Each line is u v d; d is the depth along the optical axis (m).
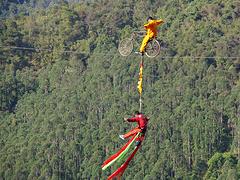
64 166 133.00
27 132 143.50
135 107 147.88
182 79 157.00
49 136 137.12
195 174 134.12
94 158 131.50
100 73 161.62
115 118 141.62
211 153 139.12
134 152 45.25
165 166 131.25
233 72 162.12
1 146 140.75
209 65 165.38
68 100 150.88
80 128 140.75
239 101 149.00
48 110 148.50
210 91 155.00
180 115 145.00
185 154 137.12
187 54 168.50
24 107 153.75
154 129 140.00
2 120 151.00
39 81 166.62
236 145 140.88
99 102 150.25
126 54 55.38
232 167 132.12
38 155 133.38
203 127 140.75
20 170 131.62
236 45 171.12
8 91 158.88
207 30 175.88
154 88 155.75
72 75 165.75
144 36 51.72
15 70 169.75
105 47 176.62
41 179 130.38
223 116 148.12
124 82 157.25
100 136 138.12
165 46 171.38
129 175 128.50
